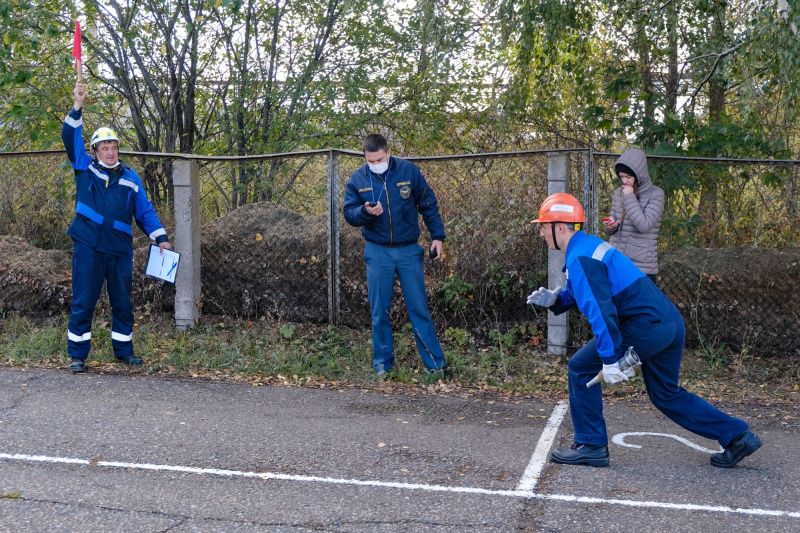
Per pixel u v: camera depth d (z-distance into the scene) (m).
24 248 7.96
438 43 9.23
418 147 11.89
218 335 7.32
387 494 3.69
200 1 11.20
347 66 12.35
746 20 8.40
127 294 6.23
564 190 6.71
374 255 6.04
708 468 4.12
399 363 6.56
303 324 7.67
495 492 3.72
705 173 6.94
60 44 11.01
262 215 7.89
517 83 9.46
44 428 4.59
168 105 12.00
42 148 9.53
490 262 7.06
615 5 9.57
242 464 4.09
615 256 3.90
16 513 3.37
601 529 3.30
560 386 6.04
